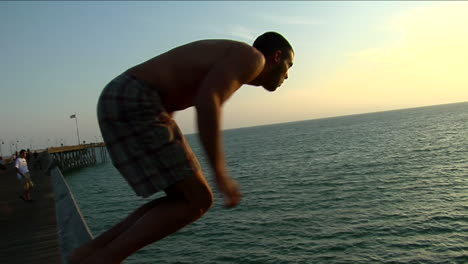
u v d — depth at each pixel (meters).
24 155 10.05
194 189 1.40
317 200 16.16
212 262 9.73
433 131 56.94
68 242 4.26
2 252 4.86
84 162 58.56
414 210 13.05
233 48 1.37
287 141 74.00
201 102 1.20
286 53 1.60
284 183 22.19
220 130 1.20
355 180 20.52
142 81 1.39
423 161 25.80
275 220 13.34
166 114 1.42
